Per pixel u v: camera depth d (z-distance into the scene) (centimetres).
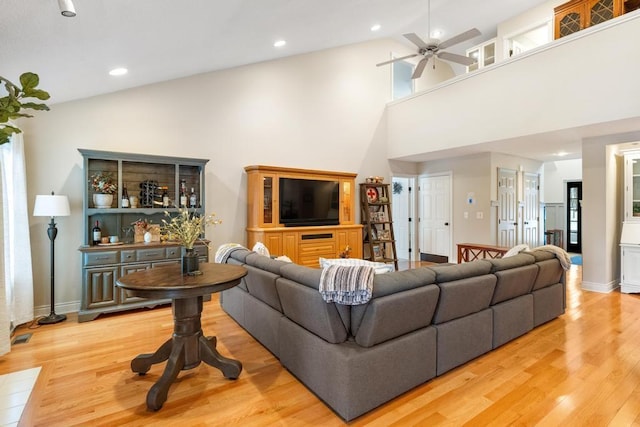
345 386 191
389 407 207
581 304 414
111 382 237
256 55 485
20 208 340
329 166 621
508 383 233
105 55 297
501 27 635
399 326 213
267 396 220
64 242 390
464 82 537
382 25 550
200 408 207
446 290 235
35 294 374
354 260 284
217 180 501
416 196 752
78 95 385
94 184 394
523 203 691
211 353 242
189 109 476
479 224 629
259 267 291
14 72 276
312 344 218
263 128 545
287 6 327
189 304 235
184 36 313
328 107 620
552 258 355
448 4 551
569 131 430
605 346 292
